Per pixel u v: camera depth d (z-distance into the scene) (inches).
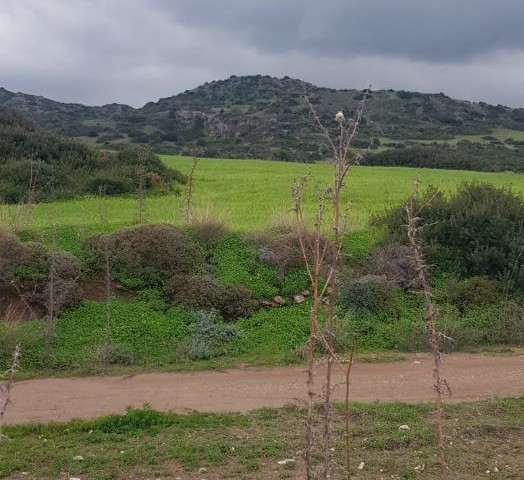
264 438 266.4
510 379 374.0
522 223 590.6
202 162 1688.0
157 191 1036.5
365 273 550.6
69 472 235.9
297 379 372.2
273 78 4065.0
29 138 1181.1
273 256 559.2
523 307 504.4
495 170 2006.6
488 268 564.7
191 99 3907.5
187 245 551.8
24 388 357.1
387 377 376.2
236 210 811.4
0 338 409.7
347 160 148.7
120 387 358.9
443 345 448.8
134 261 527.2
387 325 480.1
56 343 426.3
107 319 454.6
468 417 295.4
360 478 224.5
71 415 311.0
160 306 487.2
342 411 299.9
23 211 644.7
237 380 371.6
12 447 261.4
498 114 3740.2
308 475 155.7
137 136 3006.9
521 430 276.2
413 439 261.6
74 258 517.7
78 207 862.5
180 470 236.7
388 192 1046.4
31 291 480.7
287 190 1052.5
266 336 459.5
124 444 264.7
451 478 225.3
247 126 3048.7
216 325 458.6
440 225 594.6
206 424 287.9
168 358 417.1
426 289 151.4
